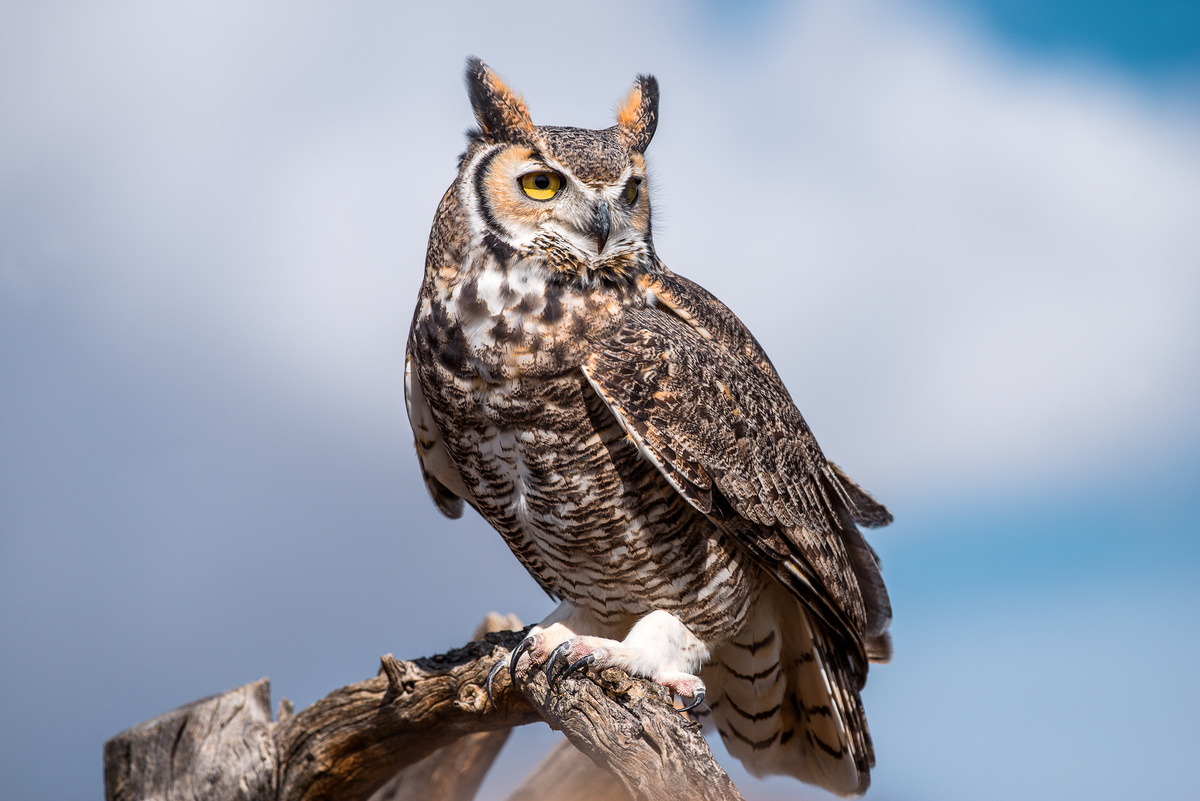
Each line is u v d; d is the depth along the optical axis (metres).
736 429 9.42
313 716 9.51
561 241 9.39
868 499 9.62
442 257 9.43
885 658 9.58
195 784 9.53
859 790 9.52
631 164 9.44
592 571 9.44
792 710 9.55
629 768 9.27
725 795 9.23
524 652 9.38
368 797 9.55
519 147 9.41
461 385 9.40
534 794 9.73
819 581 9.46
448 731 9.45
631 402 9.37
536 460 9.40
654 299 9.45
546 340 9.38
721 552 9.43
